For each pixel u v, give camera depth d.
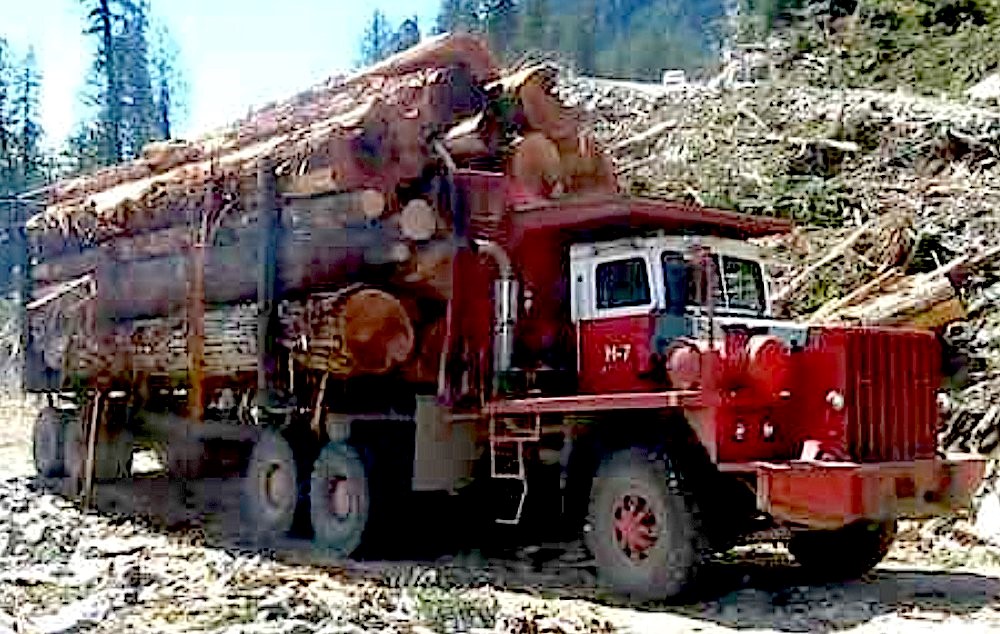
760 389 8.17
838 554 9.06
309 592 7.98
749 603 8.30
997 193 13.69
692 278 9.02
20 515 11.63
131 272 13.13
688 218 9.14
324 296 10.54
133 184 13.12
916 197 14.07
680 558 8.16
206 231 11.66
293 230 10.85
